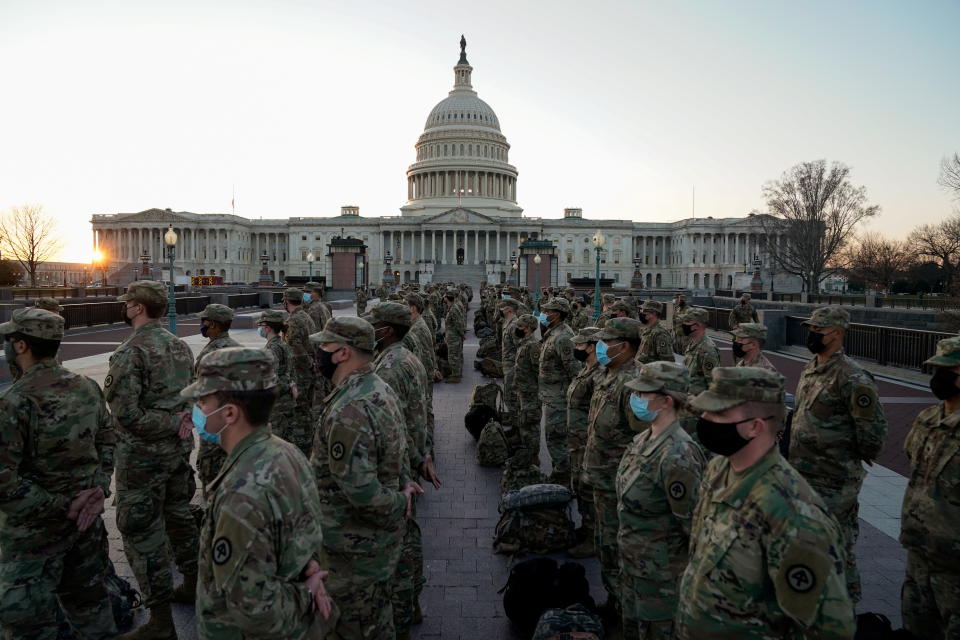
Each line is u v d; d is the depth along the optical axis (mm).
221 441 3441
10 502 4523
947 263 62625
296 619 3174
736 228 134875
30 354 4785
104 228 135375
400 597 5352
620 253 142125
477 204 142500
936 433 4953
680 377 4473
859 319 31797
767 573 3002
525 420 9992
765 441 3168
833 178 72312
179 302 42719
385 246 139250
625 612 4824
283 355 9578
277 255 146000
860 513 8703
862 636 5004
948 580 4797
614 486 5766
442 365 19250
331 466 4227
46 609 4719
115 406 5449
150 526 5504
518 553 7301
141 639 5461
